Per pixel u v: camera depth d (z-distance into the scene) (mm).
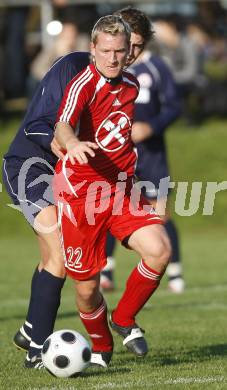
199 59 63281
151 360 21109
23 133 21453
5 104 69688
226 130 63688
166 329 26812
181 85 61250
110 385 17828
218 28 69312
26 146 21281
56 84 20891
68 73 20891
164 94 36281
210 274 42219
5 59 69000
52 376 19094
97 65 19109
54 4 64125
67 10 62344
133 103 19812
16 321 29422
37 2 66438
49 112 20859
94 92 19109
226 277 41125
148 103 36188
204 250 51938
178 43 60375
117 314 20047
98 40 18922
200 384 17859
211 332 25938
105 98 19266
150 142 35688
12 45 68750
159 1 64062
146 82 36125
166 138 62656
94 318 20031
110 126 19516
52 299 20641
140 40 22047
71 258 19734
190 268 44500
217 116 68000
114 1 63219
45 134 20656
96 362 20250
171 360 20984
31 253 51438
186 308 31953
